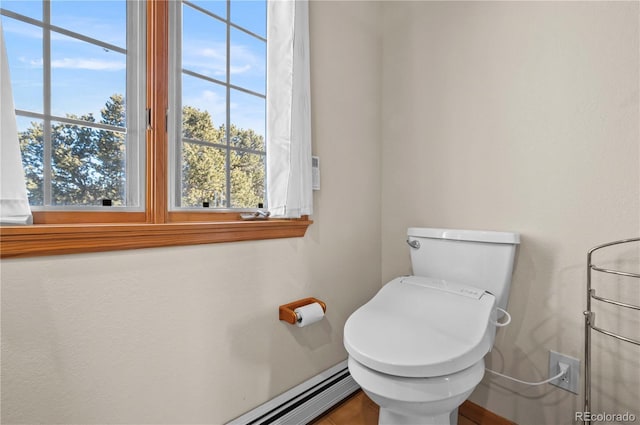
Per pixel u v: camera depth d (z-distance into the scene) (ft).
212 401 3.32
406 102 4.99
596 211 3.23
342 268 4.73
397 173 5.13
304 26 3.92
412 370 2.36
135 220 3.01
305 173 3.90
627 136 3.05
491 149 4.02
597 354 3.23
